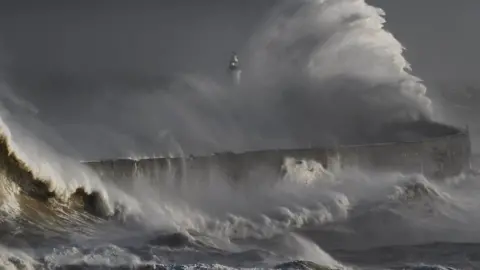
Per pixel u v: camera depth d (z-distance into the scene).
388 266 58.62
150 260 56.06
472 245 64.69
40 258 55.22
